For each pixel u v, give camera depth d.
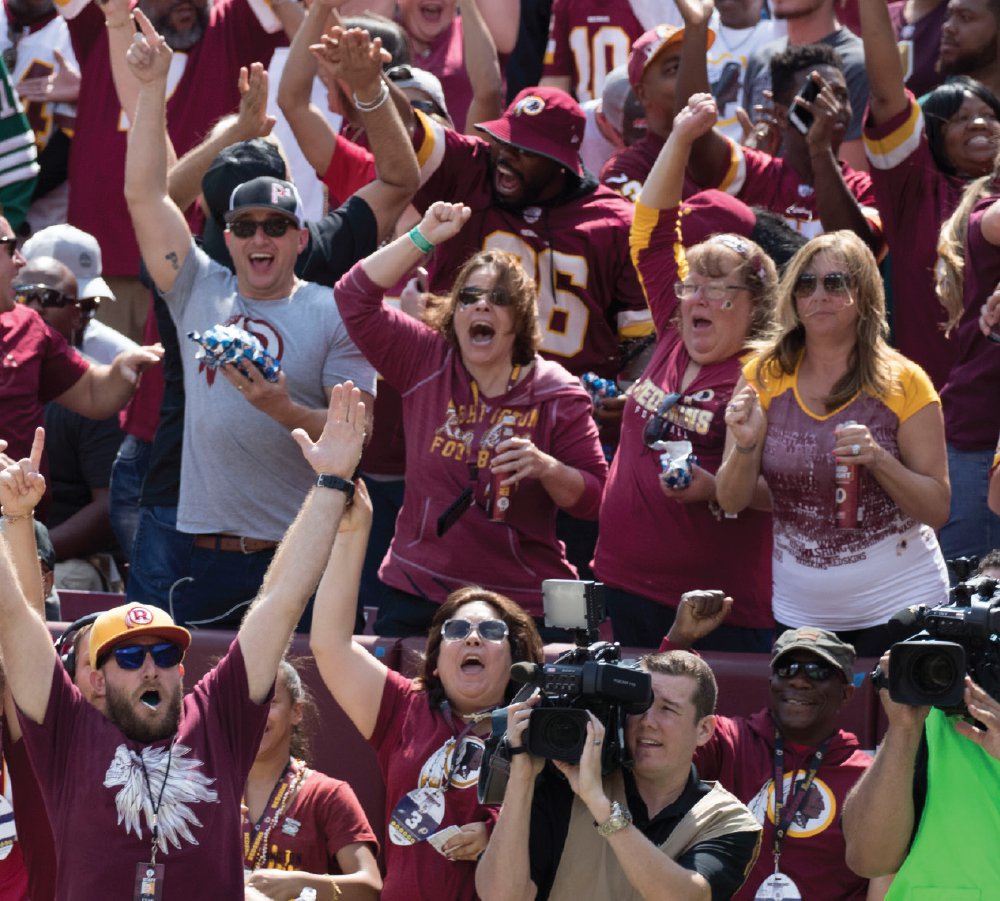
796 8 33.06
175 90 34.47
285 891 21.59
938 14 33.09
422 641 24.27
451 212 25.11
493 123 28.27
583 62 35.38
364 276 25.19
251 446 26.03
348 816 22.72
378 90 27.09
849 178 30.17
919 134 27.78
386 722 22.34
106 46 35.59
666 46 30.77
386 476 29.31
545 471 24.48
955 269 26.02
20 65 37.19
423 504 25.22
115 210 35.25
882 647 23.19
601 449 25.73
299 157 33.59
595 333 28.84
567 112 28.34
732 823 18.88
